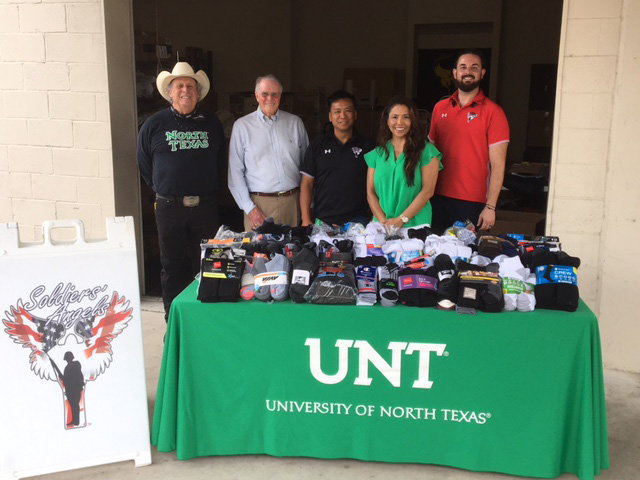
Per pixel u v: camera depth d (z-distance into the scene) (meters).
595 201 3.91
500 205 5.42
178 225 4.11
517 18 8.24
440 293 2.77
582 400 2.74
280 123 4.28
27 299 2.71
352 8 8.60
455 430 2.85
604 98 3.78
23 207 5.01
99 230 4.91
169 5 7.58
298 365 2.86
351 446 2.93
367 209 4.24
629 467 2.98
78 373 2.81
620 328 3.92
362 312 2.77
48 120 4.80
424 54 8.67
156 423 3.01
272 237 3.28
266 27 8.27
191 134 4.01
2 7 4.68
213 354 2.89
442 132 4.05
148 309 4.93
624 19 3.62
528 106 8.37
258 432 2.97
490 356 2.75
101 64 4.62
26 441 2.79
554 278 2.78
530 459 2.80
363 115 8.48
